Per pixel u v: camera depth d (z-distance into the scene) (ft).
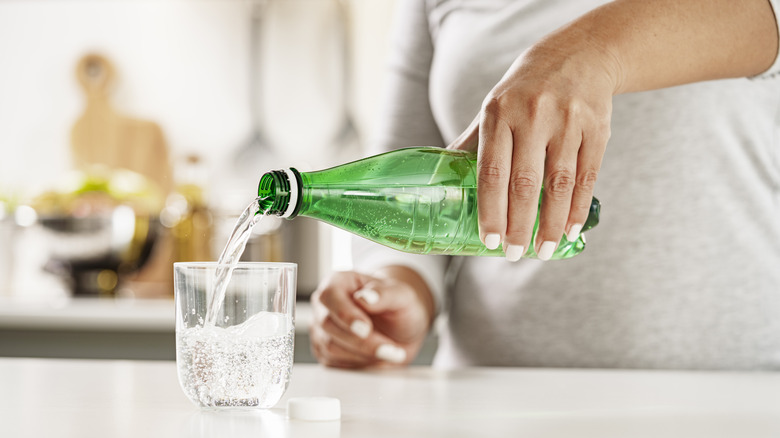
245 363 2.63
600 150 2.65
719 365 3.68
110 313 5.97
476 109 3.80
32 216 7.13
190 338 2.64
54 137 8.54
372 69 8.42
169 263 7.92
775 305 3.66
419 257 3.79
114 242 6.91
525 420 2.64
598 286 3.75
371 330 3.37
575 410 2.76
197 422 2.58
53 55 8.53
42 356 5.97
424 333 3.63
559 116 2.59
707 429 2.55
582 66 2.65
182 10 8.45
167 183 8.47
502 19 3.78
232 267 2.63
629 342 3.73
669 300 3.70
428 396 2.94
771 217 3.66
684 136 3.66
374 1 8.41
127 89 8.51
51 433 2.47
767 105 3.64
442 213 2.80
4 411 2.71
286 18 8.41
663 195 3.69
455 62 3.84
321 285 3.50
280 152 8.45
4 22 8.54
